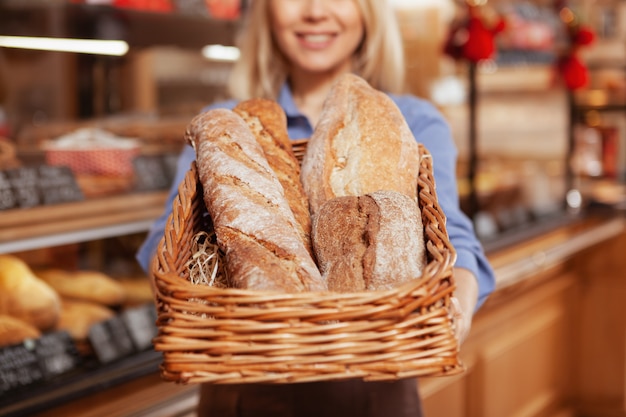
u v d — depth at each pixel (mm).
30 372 1937
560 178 4395
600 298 4348
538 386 3977
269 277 1071
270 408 1734
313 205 1363
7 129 2986
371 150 1380
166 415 2018
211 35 2639
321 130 1451
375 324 994
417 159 1392
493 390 3480
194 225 1287
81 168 2449
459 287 1509
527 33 3961
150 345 2207
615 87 4496
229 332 978
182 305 1000
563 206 4359
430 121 1760
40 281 2133
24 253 2176
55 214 2094
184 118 3428
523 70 4305
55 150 2441
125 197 2307
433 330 1027
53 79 3273
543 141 4383
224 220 1184
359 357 986
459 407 3266
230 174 1252
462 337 1321
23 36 2236
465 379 3305
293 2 1796
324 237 1225
